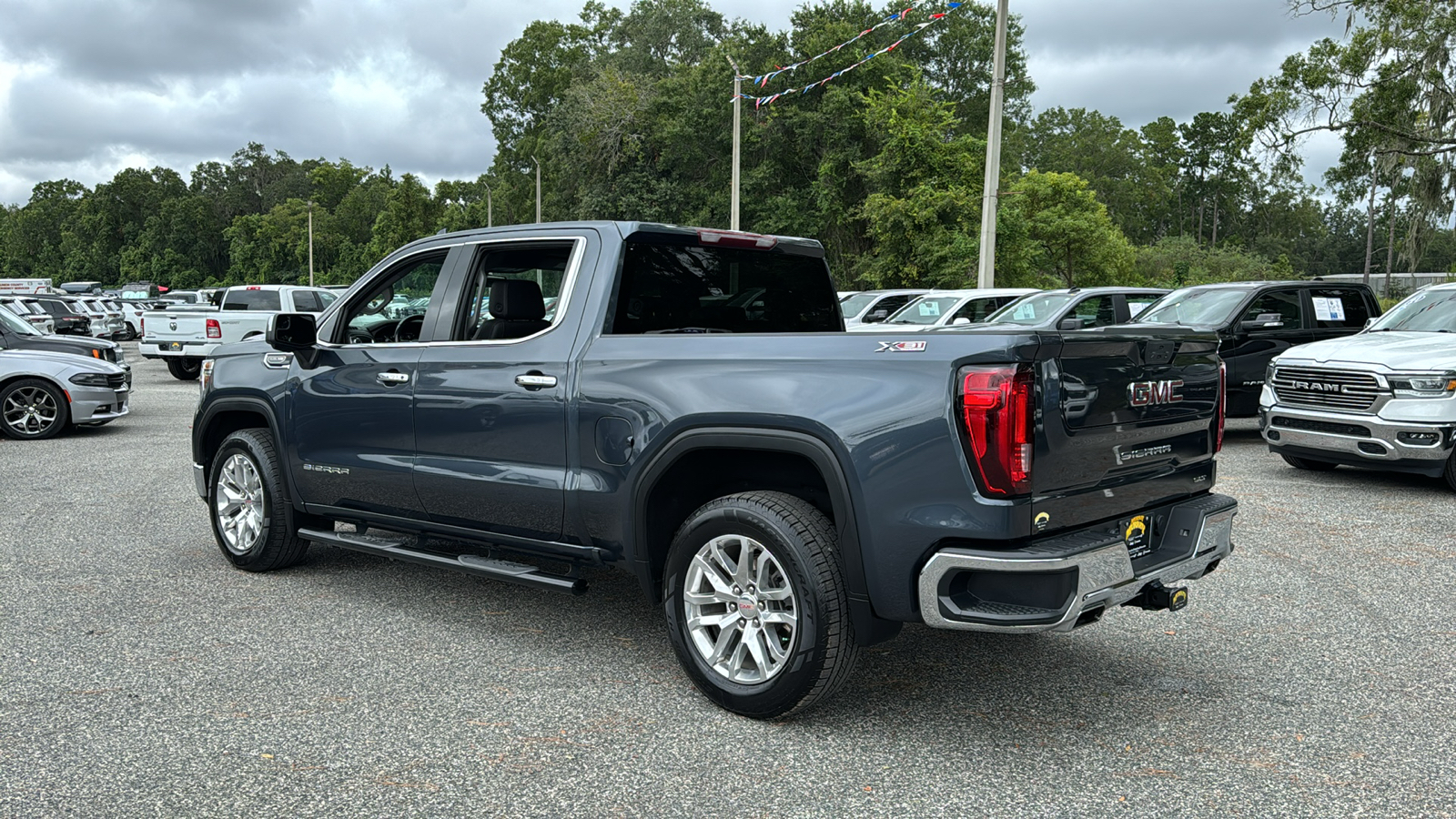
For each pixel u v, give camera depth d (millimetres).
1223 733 3604
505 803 3059
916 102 32062
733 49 44406
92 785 3152
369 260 100812
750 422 3609
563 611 5129
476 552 5051
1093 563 3240
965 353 3221
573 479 4164
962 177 31516
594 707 3838
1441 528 6977
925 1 19297
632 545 3990
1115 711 3814
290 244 123750
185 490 8531
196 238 135000
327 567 5980
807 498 3867
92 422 12242
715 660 3795
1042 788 3170
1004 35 18688
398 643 4582
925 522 3254
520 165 78688
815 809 3027
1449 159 26797
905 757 3396
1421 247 27922
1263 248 106938
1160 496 3846
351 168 147375
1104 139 95438
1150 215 101062
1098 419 3467
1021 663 4348
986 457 3152
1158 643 4609
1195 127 108000
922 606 3264
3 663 4262
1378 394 8141
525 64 78375
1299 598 5324
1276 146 27766
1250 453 10695
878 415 3334
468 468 4555
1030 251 30453
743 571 3686
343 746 3461
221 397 5793
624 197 47188
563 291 4379
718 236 4648
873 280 32625
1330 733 3611
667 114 47125
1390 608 5141
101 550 6363
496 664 4316
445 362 4668
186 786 3150
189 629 4766
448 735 3561
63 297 32781
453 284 4824
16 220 155625
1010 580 3195
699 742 3521
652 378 3914
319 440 5262
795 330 5066
